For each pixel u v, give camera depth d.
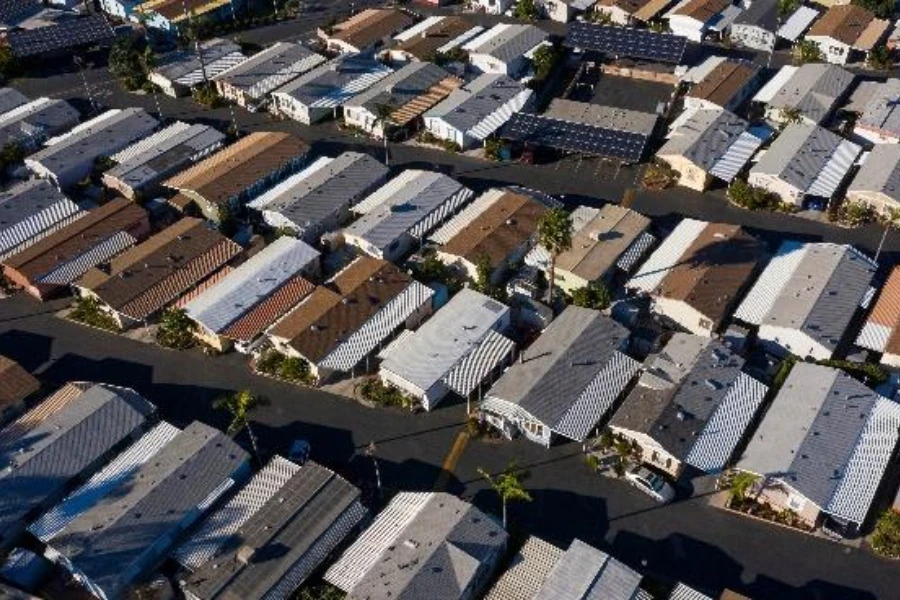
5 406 109.06
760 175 143.12
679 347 111.00
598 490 99.00
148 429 108.12
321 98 170.50
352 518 93.50
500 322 118.62
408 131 166.88
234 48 191.12
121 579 87.56
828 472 94.25
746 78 171.38
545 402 104.00
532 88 178.38
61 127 167.75
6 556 92.56
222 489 96.88
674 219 141.12
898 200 134.88
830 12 194.25
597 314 115.75
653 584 87.38
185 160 153.62
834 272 120.62
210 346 120.50
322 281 131.25
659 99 174.88
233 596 84.75
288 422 109.12
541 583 85.50
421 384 108.00
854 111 163.00
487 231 131.25
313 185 144.88
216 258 131.50
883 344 111.69
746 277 121.38
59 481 98.25
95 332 124.38
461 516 90.25
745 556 91.31
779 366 111.12
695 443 98.50
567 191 148.88
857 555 90.88
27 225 138.62
